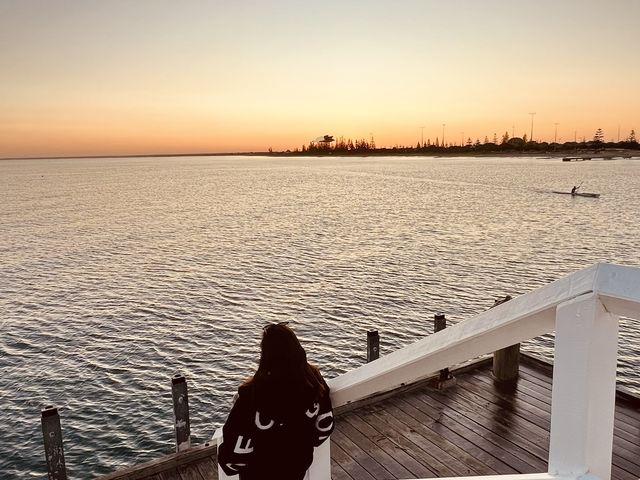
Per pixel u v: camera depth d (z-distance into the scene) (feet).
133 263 94.27
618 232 116.88
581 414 3.11
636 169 424.46
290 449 4.82
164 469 18.93
